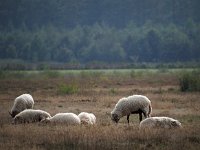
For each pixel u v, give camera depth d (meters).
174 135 65.12
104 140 62.25
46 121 75.81
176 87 173.75
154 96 136.50
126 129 70.00
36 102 124.50
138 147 58.84
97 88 172.88
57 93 151.00
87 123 77.31
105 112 104.00
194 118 92.56
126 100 82.88
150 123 71.69
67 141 61.59
